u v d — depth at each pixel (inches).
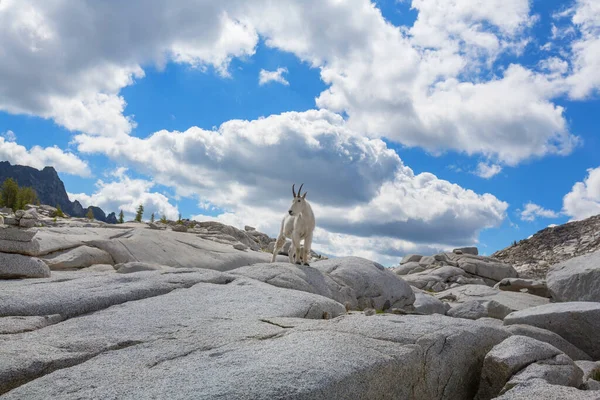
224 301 343.9
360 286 605.6
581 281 631.2
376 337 249.3
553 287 663.1
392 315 304.2
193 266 778.2
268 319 287.7
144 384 182.5
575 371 255.0
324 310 361.7
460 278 984.3
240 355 208.5
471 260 1082.1
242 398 168.2
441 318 295.6
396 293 637.3
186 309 318.7
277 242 657.0
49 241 663.8
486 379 251.0
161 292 371.9
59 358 219.5
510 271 1051.9
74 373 198.8
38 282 388.5
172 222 1531.7
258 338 240.7
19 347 231.8
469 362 262.8
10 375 202.8
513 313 429.1
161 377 188.5
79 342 242.4
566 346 357.7
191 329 263.4
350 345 224.4
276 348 216.8
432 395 240.2
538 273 1534.2
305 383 179.8
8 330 263.7
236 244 998.4
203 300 344.2
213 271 444.8
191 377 186.1
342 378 189.2
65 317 311.4
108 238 761.6
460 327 275.1
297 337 235.8
